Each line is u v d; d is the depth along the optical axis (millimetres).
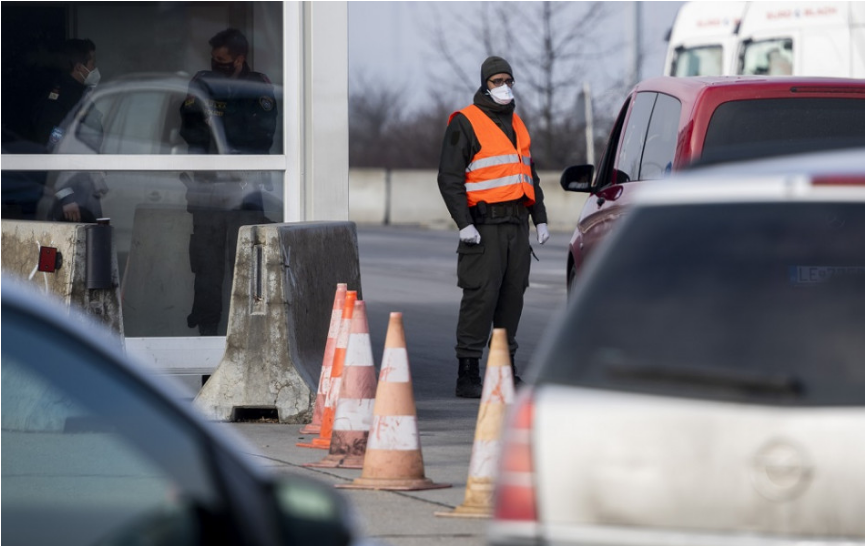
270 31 30469
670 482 9586
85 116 30641
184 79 30719
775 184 10438
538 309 47500
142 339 30094
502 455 10227
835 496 9336
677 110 24156
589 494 9758
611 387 9875
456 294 53250
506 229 28781
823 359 9594
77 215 30250
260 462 21500
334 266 28562
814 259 10000
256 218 30438
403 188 117188
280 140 30484
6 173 30188
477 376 29219
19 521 10031
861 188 10289
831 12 48625
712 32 52750
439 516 17641
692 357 9773
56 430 20906
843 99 23516
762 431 9453
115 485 15906
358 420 21156
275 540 7832
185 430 8148
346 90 30250
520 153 28922
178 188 30328
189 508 8016
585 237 28516
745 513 9445
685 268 10148
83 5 30688
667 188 10711
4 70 30469
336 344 23438
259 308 25625
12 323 7938
